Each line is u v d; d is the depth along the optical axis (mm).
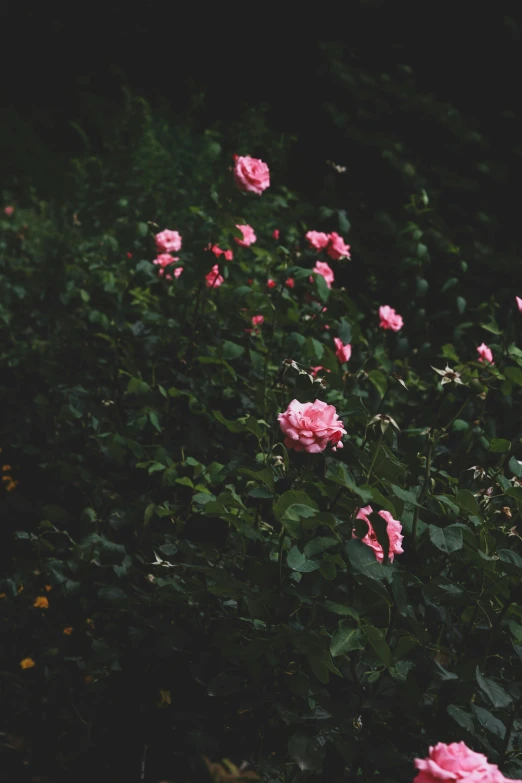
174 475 3045
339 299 3928
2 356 4398
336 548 2275
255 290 3711
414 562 2229
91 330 4102
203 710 2564
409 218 5262
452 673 2148
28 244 6367
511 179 5371
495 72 5629
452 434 3504
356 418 2676
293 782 2408
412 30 5941
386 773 2203
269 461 2643
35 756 2875
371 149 5562
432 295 4840
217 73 7180
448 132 5484
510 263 4930
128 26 9641
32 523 3676
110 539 3250
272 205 5211
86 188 5980
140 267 3980
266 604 2354
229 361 3646
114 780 2793
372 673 2232
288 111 6184
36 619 3287
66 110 11656
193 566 2432
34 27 11945
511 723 2137
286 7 6441
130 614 2770
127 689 2721
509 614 2221
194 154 6184
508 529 2529
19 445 3803
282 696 2412
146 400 3438
